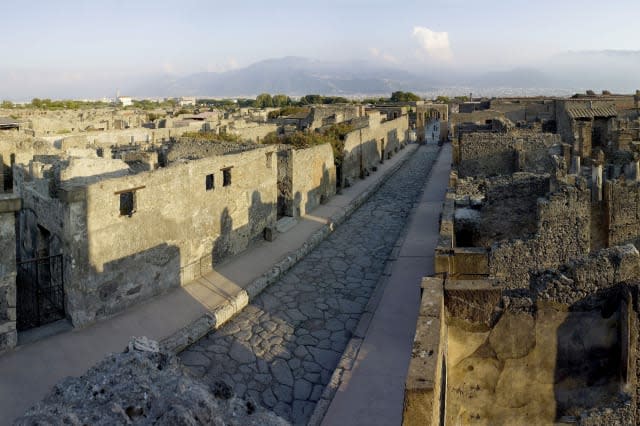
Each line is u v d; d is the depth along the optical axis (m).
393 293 18.12
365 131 43.56
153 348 5.34
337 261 22.72
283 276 20.88
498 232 16.05
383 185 41.66
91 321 15.50
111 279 16.06
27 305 16.67
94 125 56.22
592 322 8.30
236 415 4.46
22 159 28.39
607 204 13.70
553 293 8.20
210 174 20.12
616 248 8.42
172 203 18.14
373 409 11.30
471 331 8.32
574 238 13.52
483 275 12.92
